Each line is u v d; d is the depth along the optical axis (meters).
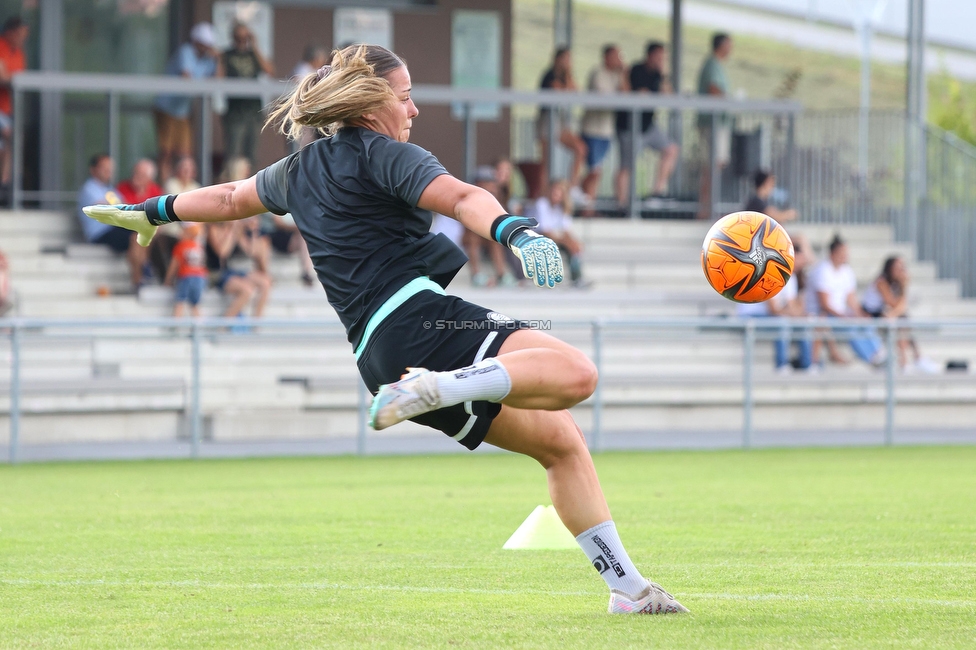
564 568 13.04
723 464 26.44
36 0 41.78
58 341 32.34
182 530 16.38
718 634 9.23
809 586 11.81
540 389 8.34
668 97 42.75
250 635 9.41
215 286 36.31
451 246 9.03
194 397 28.53
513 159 46.72
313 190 9.00
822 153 45.03
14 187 38.53
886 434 31.53
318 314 37.34
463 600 11.05
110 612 10.52
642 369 36.44
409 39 46.81
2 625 9.92
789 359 35.12
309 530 16.34
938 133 45.19
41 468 26.19
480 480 23.52
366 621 9.99
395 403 7.95
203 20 44.47
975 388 35.53
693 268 42.38
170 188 37.00
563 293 39.19
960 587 11.73
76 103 41.09
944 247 44.62
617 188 43.47
